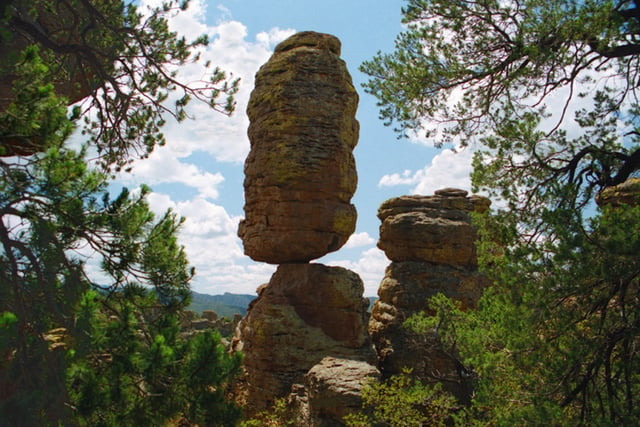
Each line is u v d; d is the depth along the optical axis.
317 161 25.47
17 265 8.90
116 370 8.69
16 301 8.63
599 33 14.59
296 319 24.61
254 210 26.31
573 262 10.48
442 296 22.06
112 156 19.17
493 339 13.92
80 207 9.31
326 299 25.11
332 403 18.33
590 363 10.70
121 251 9.93
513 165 15.28
